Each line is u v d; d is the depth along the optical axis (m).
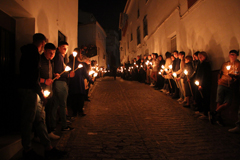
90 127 4.61
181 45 8.16
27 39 4.20
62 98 4.14
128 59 24.34
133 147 3.54
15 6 3.59
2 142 3.23
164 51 10.70
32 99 2.83
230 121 4.86
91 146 3.57
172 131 4.36
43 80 3.42
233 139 3.87
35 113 2.88
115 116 5.52
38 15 4.45
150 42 13.90
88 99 7.84
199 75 5.46
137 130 4.41
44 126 3.07
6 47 3.82
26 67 2.81
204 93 5.30
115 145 3.63
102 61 32.28
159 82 10.31
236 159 3.09
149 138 3.96
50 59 3.62
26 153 2.82
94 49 23.97
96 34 27.30
